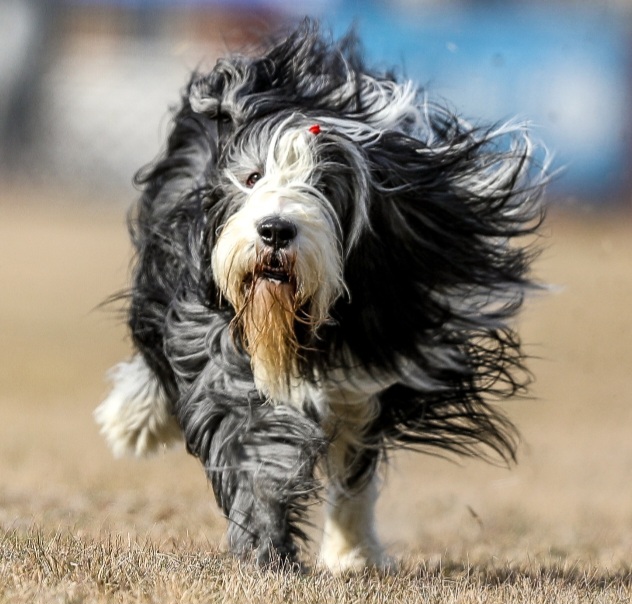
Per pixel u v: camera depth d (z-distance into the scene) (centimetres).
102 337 3422
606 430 2497
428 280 1165
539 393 2897
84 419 2338
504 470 2064
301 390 1122
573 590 1052
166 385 1245
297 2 5444
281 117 1095
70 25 6103
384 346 1154
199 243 1130
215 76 1172
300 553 1204
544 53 5175
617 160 5216
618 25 5353
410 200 1143
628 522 1622
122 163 5988
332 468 1238
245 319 1078
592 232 4950
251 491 1087
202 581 955
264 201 1055
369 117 1163
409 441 1253
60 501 1488
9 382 2759
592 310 3531
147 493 1608
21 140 6088
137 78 6016
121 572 971
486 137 1214
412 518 1609
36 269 4344
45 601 870
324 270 1066
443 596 998
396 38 5116
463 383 1234
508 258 1229
